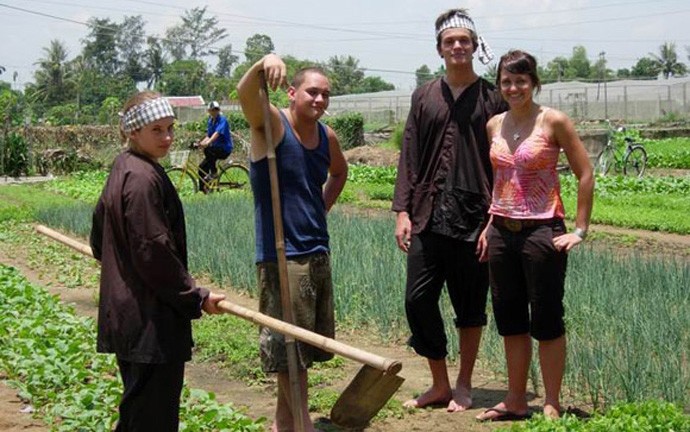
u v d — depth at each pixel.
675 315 8.77
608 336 8.10
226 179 25.14
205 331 9.40
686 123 56.91
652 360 7.27
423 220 6.82
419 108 6.92
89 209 20.33
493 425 6.64
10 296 10.64
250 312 5.03
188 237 14.92
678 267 11.54
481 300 6.98
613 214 19.16
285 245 6.04
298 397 5.74
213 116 22.55
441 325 7.03
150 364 4.93
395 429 6.57
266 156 6.05
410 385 7.72
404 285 10.06
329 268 6.30
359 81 131.62
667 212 19.61
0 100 37.28
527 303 6.64
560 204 6.50
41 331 8.75
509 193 6.43
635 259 11.90
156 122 4.88
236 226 15.78
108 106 67.00
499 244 6.50
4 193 26.92
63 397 6.97
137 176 4.84
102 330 5.01
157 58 124.19
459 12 6.81
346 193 23.77
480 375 8.04
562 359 6.51
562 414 6.70
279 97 40.28
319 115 6.09
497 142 6.52
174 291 4.84
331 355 6.35
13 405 7.06
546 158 6.36
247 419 6.45
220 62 129.38
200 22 126.62
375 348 9.04
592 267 11.09
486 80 6.90
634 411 5.96
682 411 6.48
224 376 8.18
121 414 5.10
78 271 13.93
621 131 30.59
